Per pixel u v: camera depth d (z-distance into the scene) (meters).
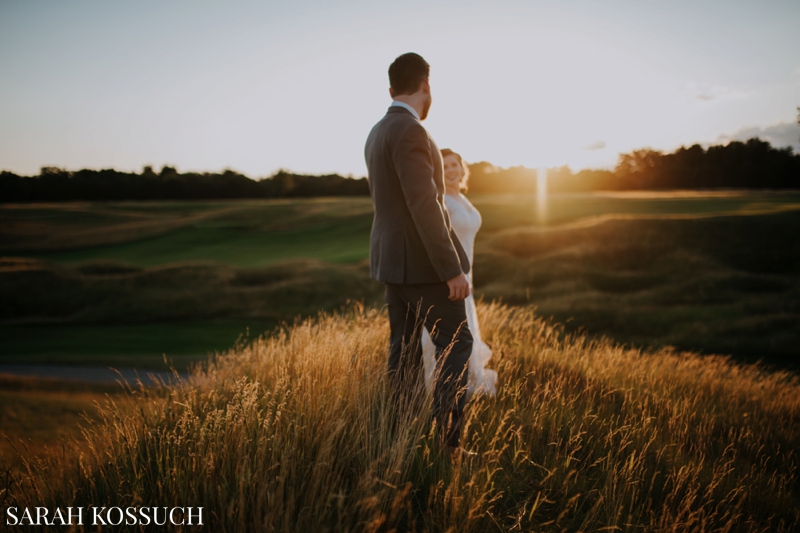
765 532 2.44
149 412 2.56
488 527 1.91
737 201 59.00
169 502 1.88
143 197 121.38
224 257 52.03
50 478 2.11
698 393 4.69
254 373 3.38
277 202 98.38
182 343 24.84
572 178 107.12
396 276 2.54
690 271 32.66
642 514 2.33
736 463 3.30
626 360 5.06
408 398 2.52
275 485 1.91
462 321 2.60
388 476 2.00
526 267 36.16
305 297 35.06
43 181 114.38
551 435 2.73
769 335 22.56
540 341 4.91
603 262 36.03
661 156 99.38
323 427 2.24
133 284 37.78
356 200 95.00
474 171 114.19
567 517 2.16
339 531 1.70
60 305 34.56
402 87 2.67
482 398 3.18
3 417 10.28
